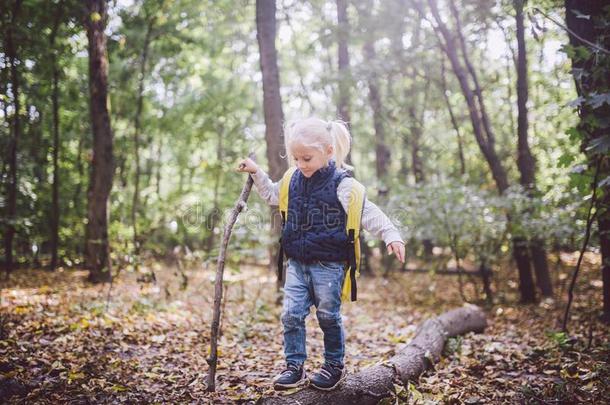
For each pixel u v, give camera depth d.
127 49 12.17
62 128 12.75
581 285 9.23
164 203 14.80
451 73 11.60
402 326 6.44
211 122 15.19
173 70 13.64
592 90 4.43
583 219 6.95
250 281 11.00
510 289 9.55
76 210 12.65
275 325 6.02
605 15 4.76
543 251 8.40
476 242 7.97
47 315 5.53
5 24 8.59
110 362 3.95
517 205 7.50
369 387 3.12
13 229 9.34
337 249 2.84
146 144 15.03
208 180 16.45
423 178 14.17
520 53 7.97
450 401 3.28
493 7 7.95
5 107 9.94
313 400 2.91
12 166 9.52
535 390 3.41
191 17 11.68
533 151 11.83
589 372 3.70
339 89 10.25
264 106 7.52
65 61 10.94
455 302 8.50
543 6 6.52
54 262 11.27
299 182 2.95
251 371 3.93
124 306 6.44
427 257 10.45
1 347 4.08
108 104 9.47
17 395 3.20
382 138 13.12
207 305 7.21
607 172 4.65
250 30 12.82
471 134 13.91
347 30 9.77
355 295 2.85
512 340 5.18
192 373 3.84
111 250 9.52
